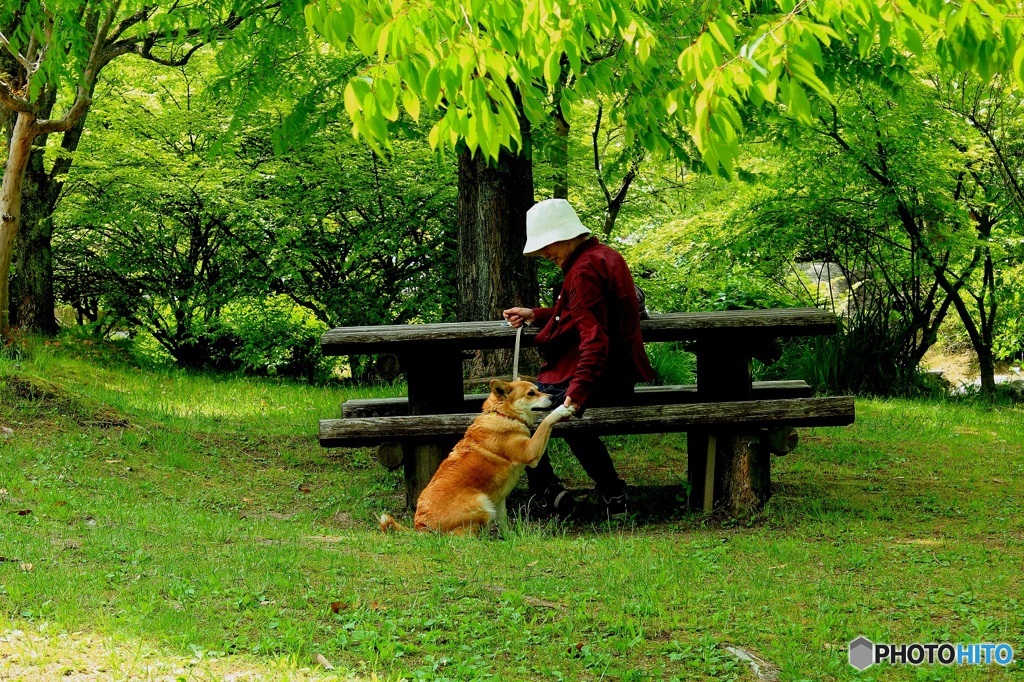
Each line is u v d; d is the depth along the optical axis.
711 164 3.00
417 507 5.68
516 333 6.16
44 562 4.29
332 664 3.32
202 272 14.55
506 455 5.60
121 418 8.10
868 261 14.36
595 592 4.25
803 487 6.97
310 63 11.38
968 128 13.37
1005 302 15.90
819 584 4.47
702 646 3.63
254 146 14.52
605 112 14.39
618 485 6.29
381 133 3.16
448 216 13.88
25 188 13.40
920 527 5.75
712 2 3.40
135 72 15.00
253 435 8.52
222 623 3.64
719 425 6.08
